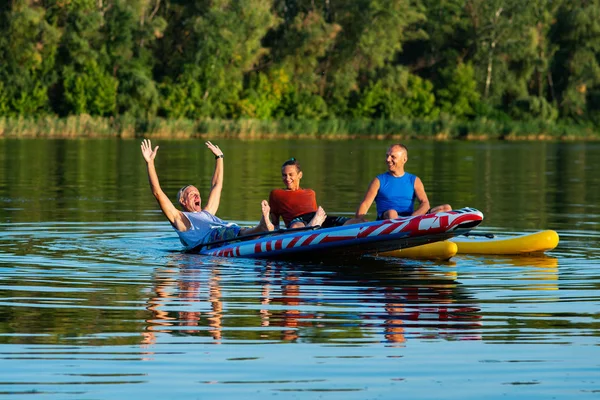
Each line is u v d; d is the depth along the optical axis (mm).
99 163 81188
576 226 37156
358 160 92125
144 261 27250
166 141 137250
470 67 195875
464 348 16906
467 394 14406
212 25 178375
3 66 167000
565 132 177250
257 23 183250
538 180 66875
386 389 14609
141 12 180250
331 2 196250
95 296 21531
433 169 80250
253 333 17953
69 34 170625
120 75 174625
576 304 20844
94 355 16281
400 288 23000
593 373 15422
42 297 21344
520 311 20078
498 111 195875
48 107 169625
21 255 28078
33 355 16250
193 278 24266
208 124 156250
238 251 28453
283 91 186250
